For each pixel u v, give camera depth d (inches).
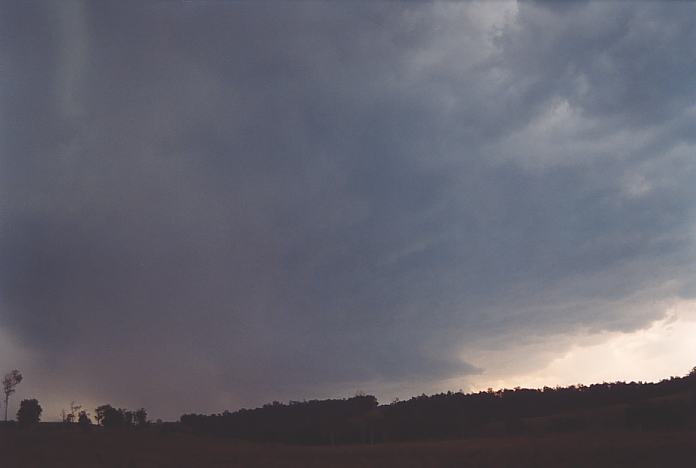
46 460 1578.5
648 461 1406.3
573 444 1697.8
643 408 2084.2
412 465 1563.7
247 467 1558.8
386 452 1824.6
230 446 2003.0
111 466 1510.8
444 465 1545.3
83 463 1542.8
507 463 1510.8
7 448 1722.4
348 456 1736.0
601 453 1513.3
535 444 1796.3
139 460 1617.9
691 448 1488.7
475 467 1494.8
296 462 1617.9
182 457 1685.5
